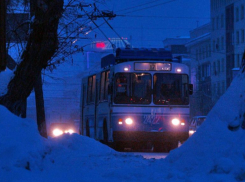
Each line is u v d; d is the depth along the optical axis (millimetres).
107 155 25438
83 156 24547
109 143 48312
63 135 27688
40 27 25891
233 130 18453
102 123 48406
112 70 45156
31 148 20734
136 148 50812
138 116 44125
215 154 17984
